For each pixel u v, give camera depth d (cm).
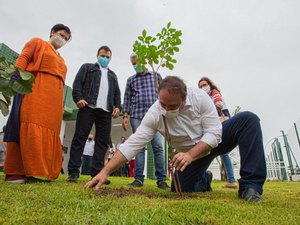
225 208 129
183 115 181
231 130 192
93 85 320
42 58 268
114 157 179
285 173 1248
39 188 182
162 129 186
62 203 126
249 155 177
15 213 103
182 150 201
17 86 186
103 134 326
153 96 344
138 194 174
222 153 208
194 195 194
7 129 256
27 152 242
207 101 184
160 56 181
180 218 103
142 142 182
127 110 362
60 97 279
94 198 142
